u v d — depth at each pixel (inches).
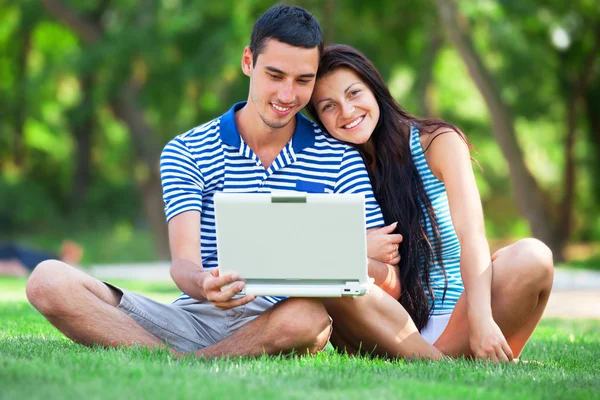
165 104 1204.5
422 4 1130.0
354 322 212.4
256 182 229.9
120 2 1325.0
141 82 1320.1
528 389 169.5
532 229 1107.3
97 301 204.8
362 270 196.2
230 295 195.3
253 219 194.2
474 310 213.2
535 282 216.4
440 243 236.7
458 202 228.7
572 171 1412.4
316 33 220.1
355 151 239.9
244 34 1121.4
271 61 217.2
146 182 1430.9
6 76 1683.1
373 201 234.8
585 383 183.3
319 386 165.2
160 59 1162.0
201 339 218.8
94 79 1350.9
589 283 802.8
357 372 181.2
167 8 1181.7
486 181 1727.4
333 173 235.5
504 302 218.7
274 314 205.6
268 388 157.5
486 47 1222.9
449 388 163.0
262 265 196.4
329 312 215.0
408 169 239.1
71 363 174.9
